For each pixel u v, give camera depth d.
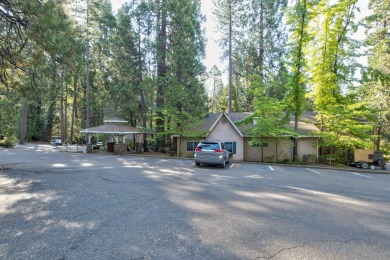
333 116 18.36
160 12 23.70
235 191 7.57
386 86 21.09
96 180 9.05
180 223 4.62
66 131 47.03
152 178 9.69
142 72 25.92
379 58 21.89
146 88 23.22
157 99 25.27
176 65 23.44
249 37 28.81
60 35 9.34
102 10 27.28
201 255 3.36
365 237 4.12
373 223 4.84
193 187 8.05
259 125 18.77
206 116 25.08
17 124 44.88
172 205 5.86
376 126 21.45
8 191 7.12
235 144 21.50
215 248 3.59
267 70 25.52
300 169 15.11
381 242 3.92
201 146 14.30
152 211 5.35
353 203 6.43
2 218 4.79
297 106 18.86
